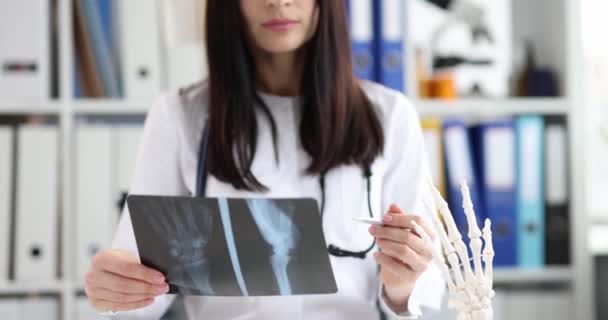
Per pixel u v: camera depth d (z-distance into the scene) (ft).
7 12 7.51
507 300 7.87
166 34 7.71
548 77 8.26
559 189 7.91
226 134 4.54
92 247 7.54
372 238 4.52
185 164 4.66
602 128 9.31
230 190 4.55
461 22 7.94
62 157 7.59
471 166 7.77
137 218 3.61
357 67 7.55
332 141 4.54
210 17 4.61
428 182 3.62
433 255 3.51
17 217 7.50
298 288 3.78
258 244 3.60
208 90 4.75
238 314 4.44
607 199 9.39
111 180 7.54
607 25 9.43
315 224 3.55
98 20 7.63
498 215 7.79
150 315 4.51
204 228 3.59
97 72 7.66
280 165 4.58
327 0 4.58
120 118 8.34
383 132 4.69
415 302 4.34
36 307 7.53
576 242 7.91
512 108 7.96
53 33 7.87
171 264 3.73
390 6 7.59
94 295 3.94
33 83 7.53
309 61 4.64
